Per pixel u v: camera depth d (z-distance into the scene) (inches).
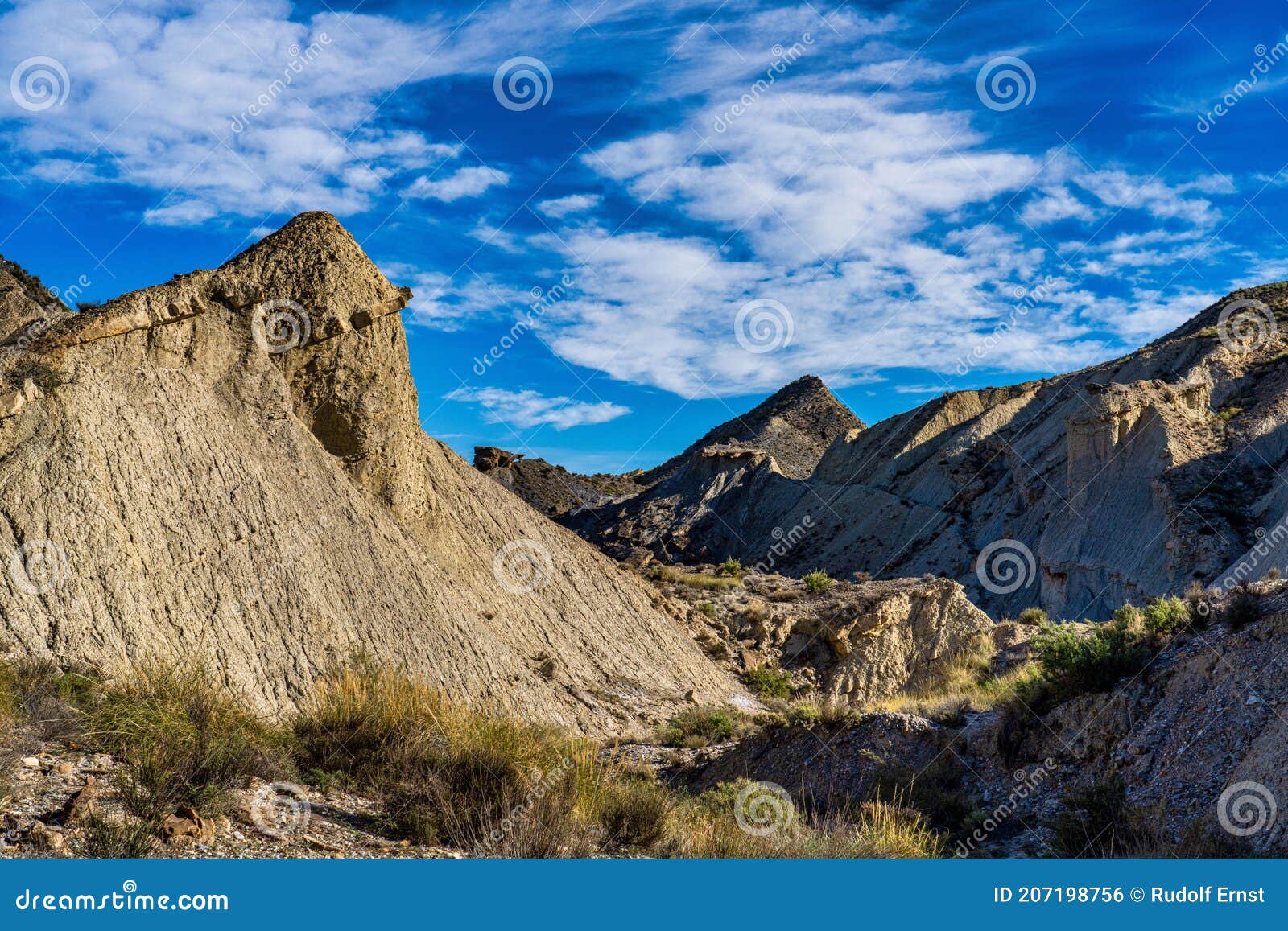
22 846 275.6
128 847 279.4
